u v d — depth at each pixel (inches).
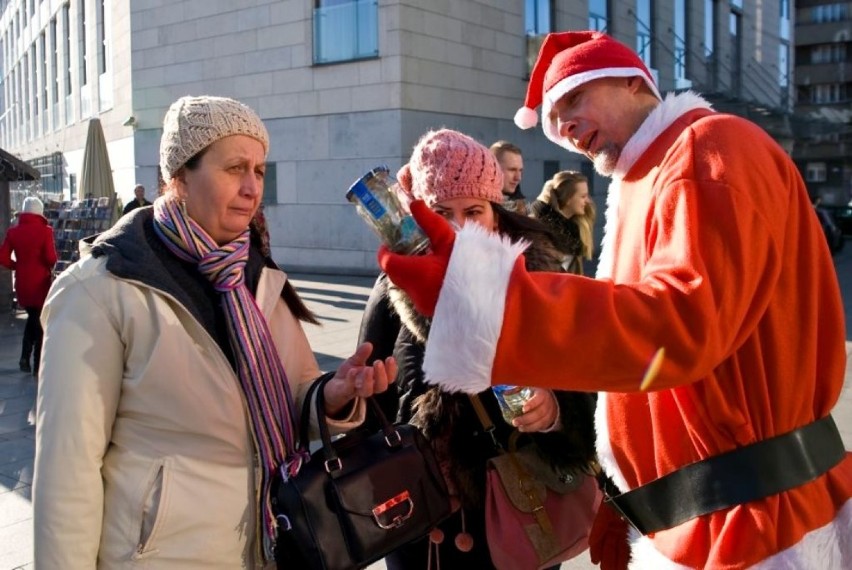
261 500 68.1
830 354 60.3
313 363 80.7
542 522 77.8
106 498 64.3
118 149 815.1
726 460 56.6
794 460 56.4
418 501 72.5
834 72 1904.5
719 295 48.9
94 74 921.5
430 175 80.7
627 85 66.3
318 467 69.6
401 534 70.9
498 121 644.1
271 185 629.6
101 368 63.3
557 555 78.4
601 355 47.4
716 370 56.5
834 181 1540.4
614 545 73.8
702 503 57.2
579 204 156.0
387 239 58.7
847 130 1448.1
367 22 565.3
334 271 598.2
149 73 702.5
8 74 1720.0
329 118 589.3
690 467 58.3
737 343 52.7
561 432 78.1
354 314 389.1
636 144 63.3
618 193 66.9
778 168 56.6
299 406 75.4
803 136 1062.4
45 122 1288.1
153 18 691.4
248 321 69.6
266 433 68.4
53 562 60.2
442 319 48.5
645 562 62.6
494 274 48.2
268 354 70.4
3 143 1849.2
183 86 677.3
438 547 83.8
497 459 78.2
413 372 82.7
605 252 68.6
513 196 148.9
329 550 66.4
